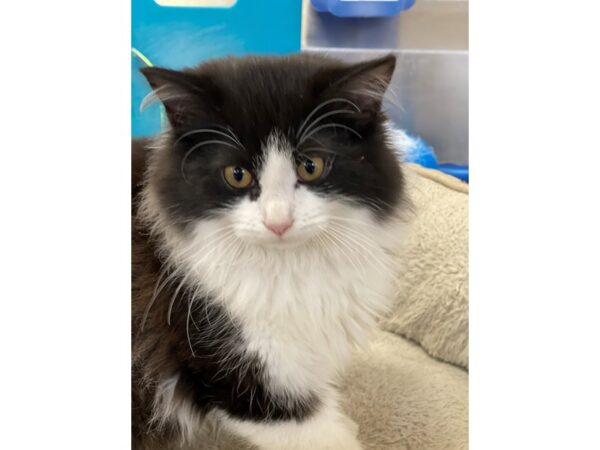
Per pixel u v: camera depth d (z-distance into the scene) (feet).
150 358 1.11
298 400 1.10
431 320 1.43
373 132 1.05
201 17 1.27
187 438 1.17
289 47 1.30
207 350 1.08
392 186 1.08
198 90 0.99
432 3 1.30
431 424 1.24
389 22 1.30
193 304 1.08
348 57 1.30
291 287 1.07
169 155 1.05
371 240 1.08
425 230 1.45
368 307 1.15
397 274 1.27
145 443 1.17
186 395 1.12
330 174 1.00
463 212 1.44
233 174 0.99
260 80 1.02
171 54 1.26
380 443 1.21
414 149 1.37
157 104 1.21
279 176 0.98
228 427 1.14
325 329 1.11
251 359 1.08
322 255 1.08
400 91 1.32
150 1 1.25
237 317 1.07
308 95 0.99
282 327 1.08
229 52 1.28
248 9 1.28
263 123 0.98
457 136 1.37
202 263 1.05
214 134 1.00
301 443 1.12
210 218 1.02
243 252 1.05
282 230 0.96
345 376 1.34
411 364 1.41
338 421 1.16
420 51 1.32
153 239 1.11
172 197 1.04
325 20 1.30
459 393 1.31
